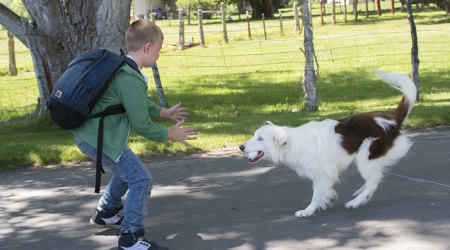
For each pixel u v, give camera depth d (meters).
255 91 12.84
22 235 4.15
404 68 14.81
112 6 9.18
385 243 3.58
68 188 5.52
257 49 21.45
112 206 4.14
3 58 24.53
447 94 10.86
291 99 11.67
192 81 14.88
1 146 7.29
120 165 3.51
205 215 4.45
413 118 7.83
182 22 23.31
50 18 9.30
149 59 3.61
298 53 19.45
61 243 3.95
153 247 3.58
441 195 4.57
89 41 9.36
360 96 11.56
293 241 3.74
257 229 4.04
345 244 3.61
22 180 5.92
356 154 4.40
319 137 4.30
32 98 14.20
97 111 3.34
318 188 4.30
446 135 6.99
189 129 3.65
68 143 7.47
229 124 8.69
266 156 4.27
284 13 46.56
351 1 53.56
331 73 14.98
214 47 23.16
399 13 35.78
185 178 5.70
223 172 5.88
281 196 4.89
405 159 5.90
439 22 27.42
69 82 3.30
